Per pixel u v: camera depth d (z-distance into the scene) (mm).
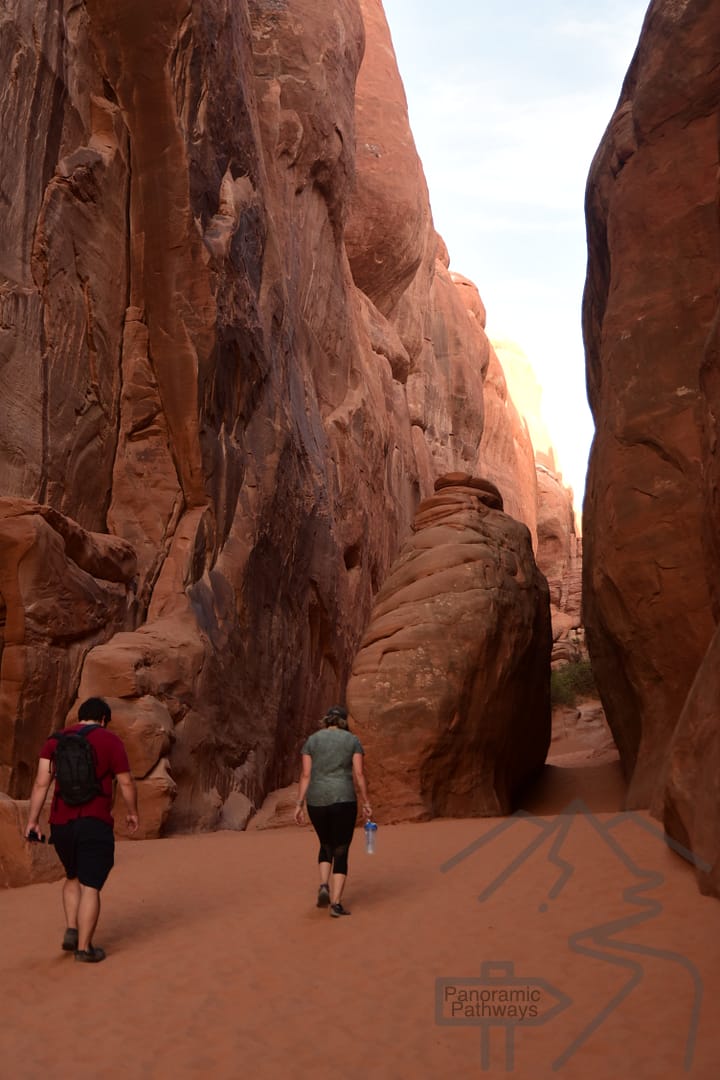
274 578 20297
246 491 19297
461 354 43656
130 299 17719
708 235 15102
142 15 17078
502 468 49531
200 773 15383
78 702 13742
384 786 13297
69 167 16422
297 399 23188
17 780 12914
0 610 13281
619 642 14562
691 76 16094
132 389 17531
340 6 27875
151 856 9867
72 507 16109
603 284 19656
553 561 56969
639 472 14445
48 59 16203
